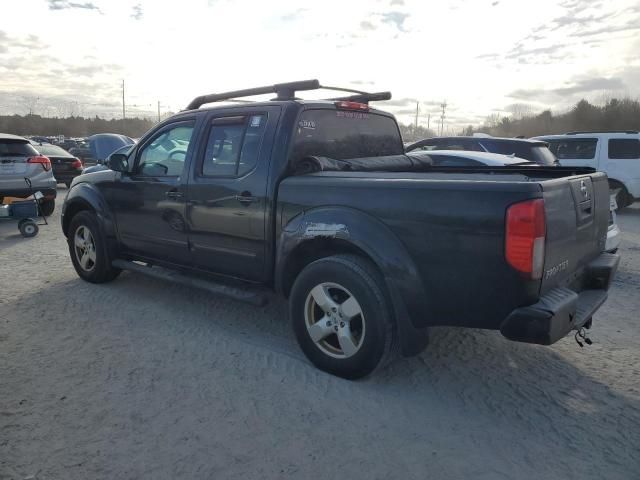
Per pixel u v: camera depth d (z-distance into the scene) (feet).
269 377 12.03
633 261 24.35
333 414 10.53
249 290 14.23
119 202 17.30
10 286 18.89
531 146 30.12
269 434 9.81
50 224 33.32
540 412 10.77
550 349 13.93
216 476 8.63
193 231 14.92
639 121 170.81
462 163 24.80
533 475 8.77
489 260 9.84
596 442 9.73
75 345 13.75
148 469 8.77
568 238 10.77
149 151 16.39
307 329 12.36
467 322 10.46
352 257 11.67
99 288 18.67
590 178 12.17
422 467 8.94
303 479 8.60
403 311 10.86
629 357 13.48
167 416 10.36
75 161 52.34
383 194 11.03
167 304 17.12
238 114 14.03
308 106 13.52
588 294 12.23
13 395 11.09
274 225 12.98
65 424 10.03
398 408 10.82
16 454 9.09
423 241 10.51
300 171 13.10
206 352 13.41
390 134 16.71
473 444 9.62
